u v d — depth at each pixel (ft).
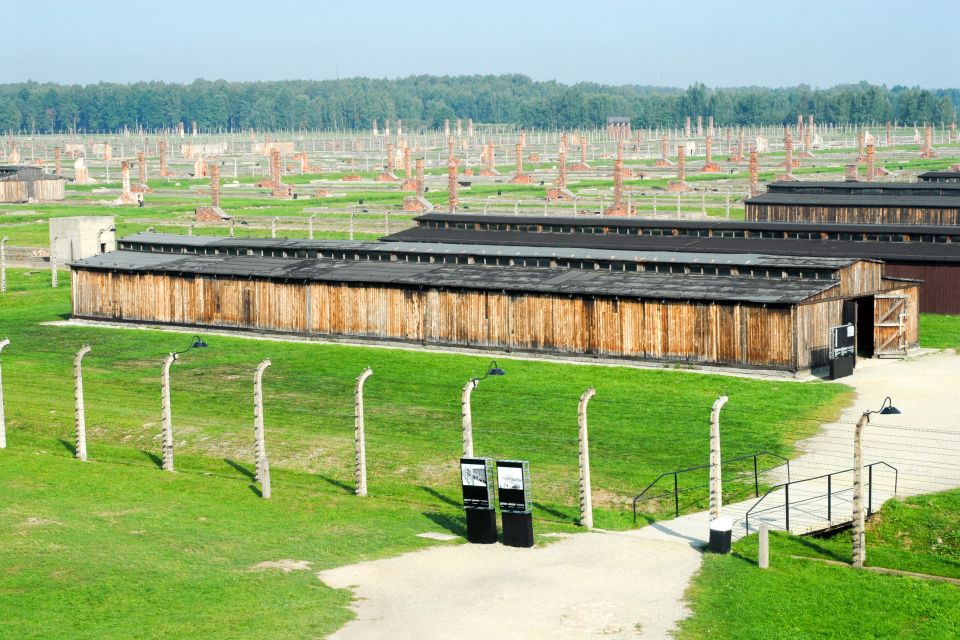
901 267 369.91
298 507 192.34
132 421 250.98
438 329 320.29
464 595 151.33
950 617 145.69
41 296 418.51
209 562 162.40
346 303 332.60
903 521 184.44
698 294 286.05
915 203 465.06
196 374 295.48
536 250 352.28
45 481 203.21
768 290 285.43
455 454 224.33
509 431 237.66
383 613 144.77
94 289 370.94
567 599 149.89
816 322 281.74
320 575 158.71
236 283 348.18
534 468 214.07
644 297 290.97
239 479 210.79
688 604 148.25
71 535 171.83
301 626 139.74
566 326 302.25
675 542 174.60
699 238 407.64
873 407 248.32
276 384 282.77
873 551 175.52
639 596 150.92
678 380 274.57
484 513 172.96
